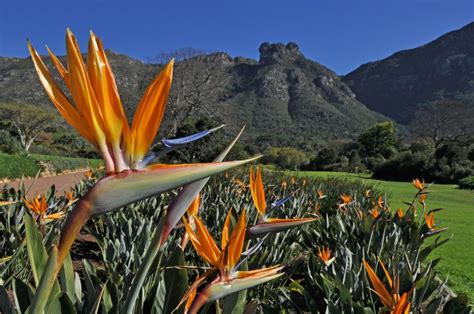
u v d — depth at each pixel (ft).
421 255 14.58
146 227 14.16
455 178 94.32
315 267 11.93
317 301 10.93
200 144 55.67
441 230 13.98
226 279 3.33
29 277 10.46
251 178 3.82
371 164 128.26
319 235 16.98
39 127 144.36
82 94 2.41
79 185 29.96
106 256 13.25
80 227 2.43
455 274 17.38
